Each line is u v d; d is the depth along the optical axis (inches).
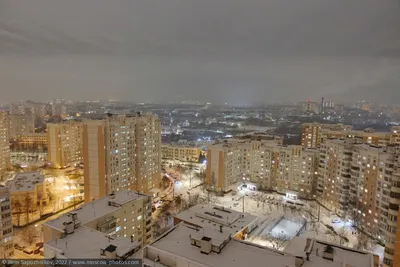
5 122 7755.9
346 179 4940.9
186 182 7273.6
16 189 4945.9
